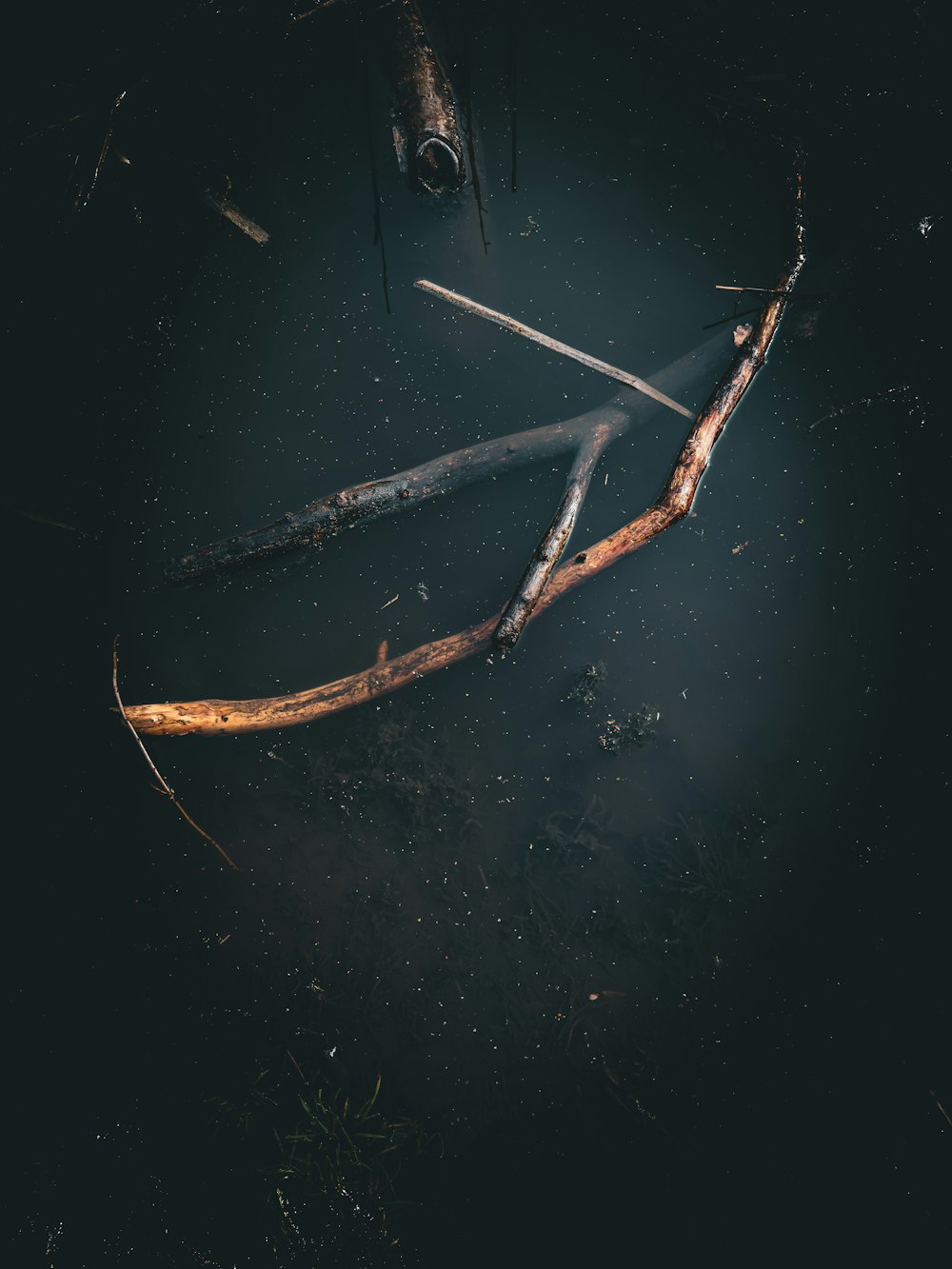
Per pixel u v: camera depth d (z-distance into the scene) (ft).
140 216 5.75
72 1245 4.00
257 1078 4.26
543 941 4.48
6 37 6.05
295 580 4.98
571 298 5.39
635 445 5.08
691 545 4.91
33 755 4.72
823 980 4.34
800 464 5.05
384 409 5.22
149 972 4.46
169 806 4.69
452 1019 4.38
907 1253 3.86
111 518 5.17
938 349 5.13
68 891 4.56
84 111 5.90
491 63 6.01
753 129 5.67
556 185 5.68
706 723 4.76
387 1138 4.17
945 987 4.17
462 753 4.74
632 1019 4.37
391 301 5.42
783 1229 3.97
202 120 5.95
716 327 5.29
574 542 4.94
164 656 4.93
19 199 5.74
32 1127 4.17
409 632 4.89
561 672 4.79
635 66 5.95
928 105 5.57
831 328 5.22
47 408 5.36
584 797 4.67
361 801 4.70
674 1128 4.16
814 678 4.79
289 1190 4.08
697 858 4.58
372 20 5.70
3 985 4.39
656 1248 3.99
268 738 4.78
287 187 5.79
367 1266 3.97
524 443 4.94
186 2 6.11
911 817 4.46
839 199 5.46
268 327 5.46
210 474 5.20
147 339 5.50
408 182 5.50
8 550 5.05
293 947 4.51
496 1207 4.07
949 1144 3.97
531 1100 4.24
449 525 5.01
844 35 5.80
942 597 4.76
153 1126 4.19
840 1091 4.15
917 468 4.99
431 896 4.58
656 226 5.55
